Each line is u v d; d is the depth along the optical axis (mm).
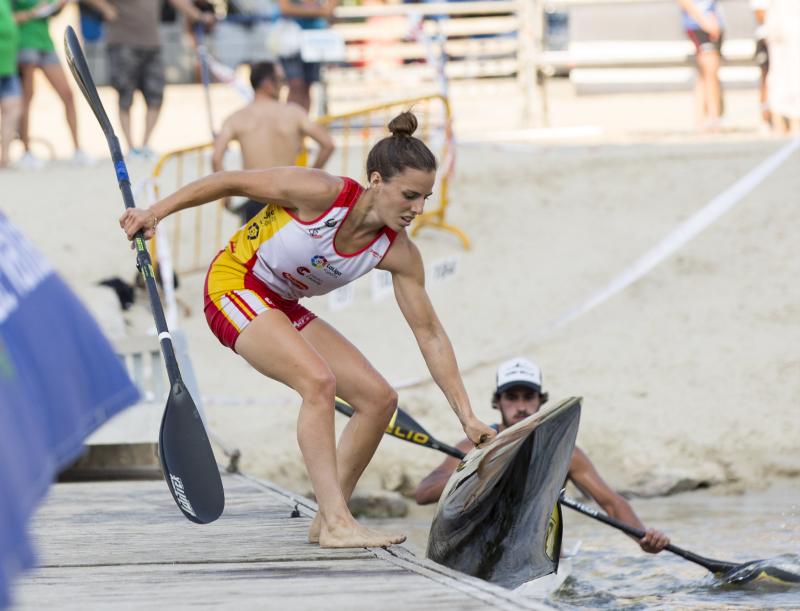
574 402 13086
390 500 21688
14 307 6734
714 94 42906
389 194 12102
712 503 21609
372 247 12625
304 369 12547
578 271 31688
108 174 38875
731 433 23859
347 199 12273
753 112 45062
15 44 38688
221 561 12484
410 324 13289
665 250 30984
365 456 13312
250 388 27281
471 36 56875
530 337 28594
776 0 39406
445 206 33781
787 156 36375
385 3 55031
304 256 12586
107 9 38156
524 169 37750
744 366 26391
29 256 7117
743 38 51125
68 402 6871
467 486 13133
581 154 39125
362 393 13094
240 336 12727
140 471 22078
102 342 7344
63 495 18859
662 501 22000
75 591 11078
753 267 30938
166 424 12367
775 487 22375
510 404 18109
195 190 12633
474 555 13562
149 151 39000
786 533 19109
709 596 15469
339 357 13195
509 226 34344
